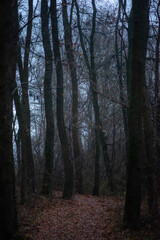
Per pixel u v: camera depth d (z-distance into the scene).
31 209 10.52
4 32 4.00
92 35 16.64
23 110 11.79
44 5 13.27
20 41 10.87
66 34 15.04
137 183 7.33
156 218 7.49
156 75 10.02
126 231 7.19
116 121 20.89
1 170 4.55
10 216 5.13
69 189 13.57
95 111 16.89
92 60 16.53
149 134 8.29
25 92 11.88
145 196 10.02
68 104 22.41
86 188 18.28
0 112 4.35
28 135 14.01
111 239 7.00
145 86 8.91
